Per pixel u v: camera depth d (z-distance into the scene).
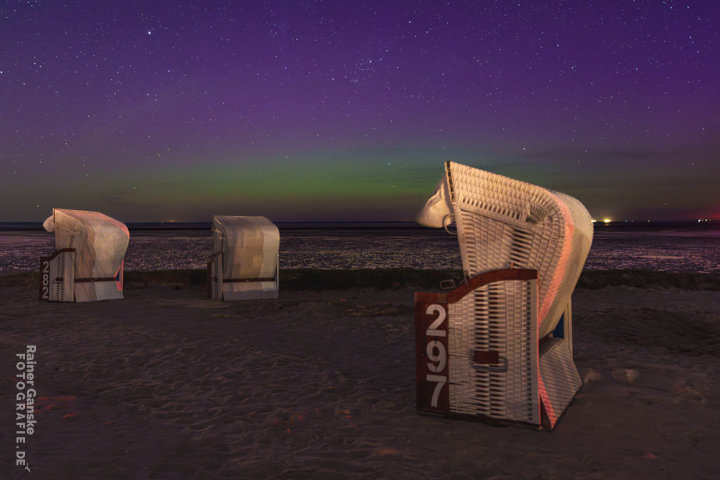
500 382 3.34
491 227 3.40
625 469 2.71
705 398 3.83
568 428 3.30
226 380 4.66
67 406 3.89
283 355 5.69
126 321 7.89
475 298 3.40
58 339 6.46
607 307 8.80
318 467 2.81
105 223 10.55
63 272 10.12
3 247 39.00
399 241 52.31
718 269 20.59
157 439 3.26
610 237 59.00
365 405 3.93
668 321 7.40
